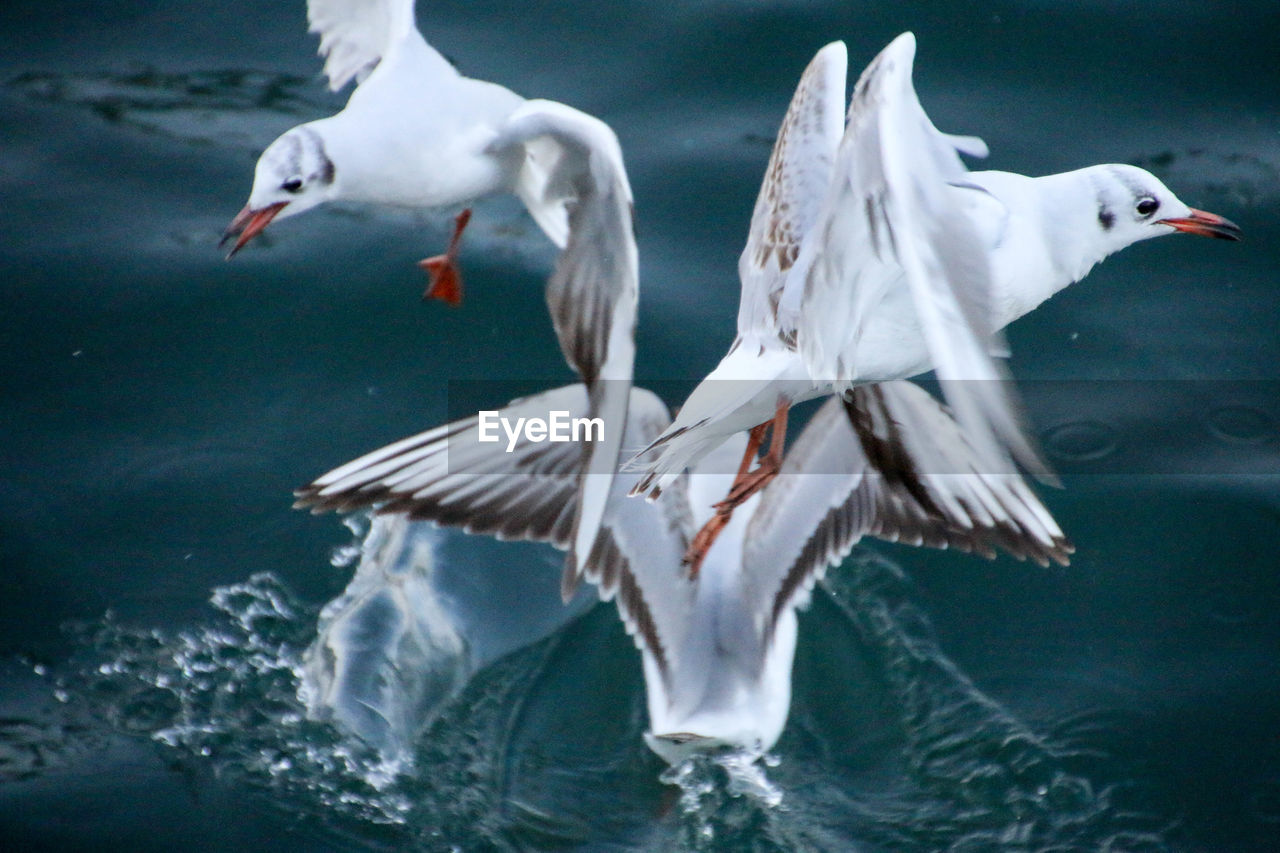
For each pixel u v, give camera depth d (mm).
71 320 14367
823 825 11141
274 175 9797
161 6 17594
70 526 12891
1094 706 11805
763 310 9141
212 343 14328
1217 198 15172
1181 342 14391
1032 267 8664
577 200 9383
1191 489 13234
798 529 12312
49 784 11062
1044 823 11031
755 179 15625
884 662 12312
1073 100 16188
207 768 11352
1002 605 12727
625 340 9125
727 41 17062
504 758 11609
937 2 17391
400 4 10422
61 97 16422
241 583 12664
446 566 13086
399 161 9953
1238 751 11375
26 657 12008
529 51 16844
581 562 9242
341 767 11445
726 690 11812
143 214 15312
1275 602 12453
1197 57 16688
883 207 7277
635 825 11195
